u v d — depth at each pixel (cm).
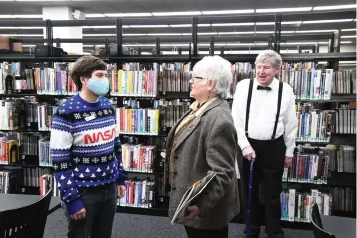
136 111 314
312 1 707
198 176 133
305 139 291
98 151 162
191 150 134
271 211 249
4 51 430
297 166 293
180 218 130
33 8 836
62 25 349
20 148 360
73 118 155
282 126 241
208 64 137
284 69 291
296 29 1017
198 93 141
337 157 309
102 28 1045
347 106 323
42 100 374
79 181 160
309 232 287
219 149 126
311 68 307
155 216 320
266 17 302
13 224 122
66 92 326
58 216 310
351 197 306
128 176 363
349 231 142
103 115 166
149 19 323
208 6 785
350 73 296
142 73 310
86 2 768
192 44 325
